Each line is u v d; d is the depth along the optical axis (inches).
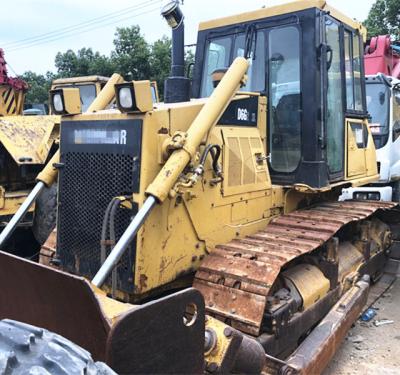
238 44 165.3
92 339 73.1
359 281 167.6
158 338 68.6
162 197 100.3
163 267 111.9
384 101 300.8
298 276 132.2
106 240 106.2
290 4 150.9
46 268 73.7
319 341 123.6
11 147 196.7
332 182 166.7
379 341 162.1
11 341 48.0
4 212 183.2
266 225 145.7
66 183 121.4
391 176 297.3
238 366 95.9
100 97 147.1
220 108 115.3
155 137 107.8
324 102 151.4
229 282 110.4
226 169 127.1
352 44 182.5
